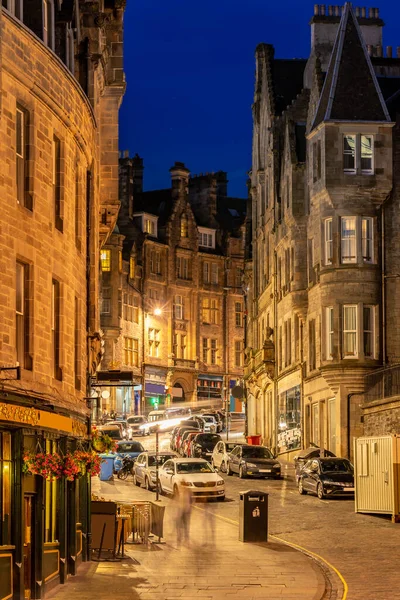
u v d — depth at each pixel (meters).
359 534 35.56
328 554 31.08
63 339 26.31
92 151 31.16
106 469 56.31
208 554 30.72
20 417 20.75
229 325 131.75
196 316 127.69
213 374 129.50
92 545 29.69
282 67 80.44
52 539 24.78
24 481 22.09
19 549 21.25
